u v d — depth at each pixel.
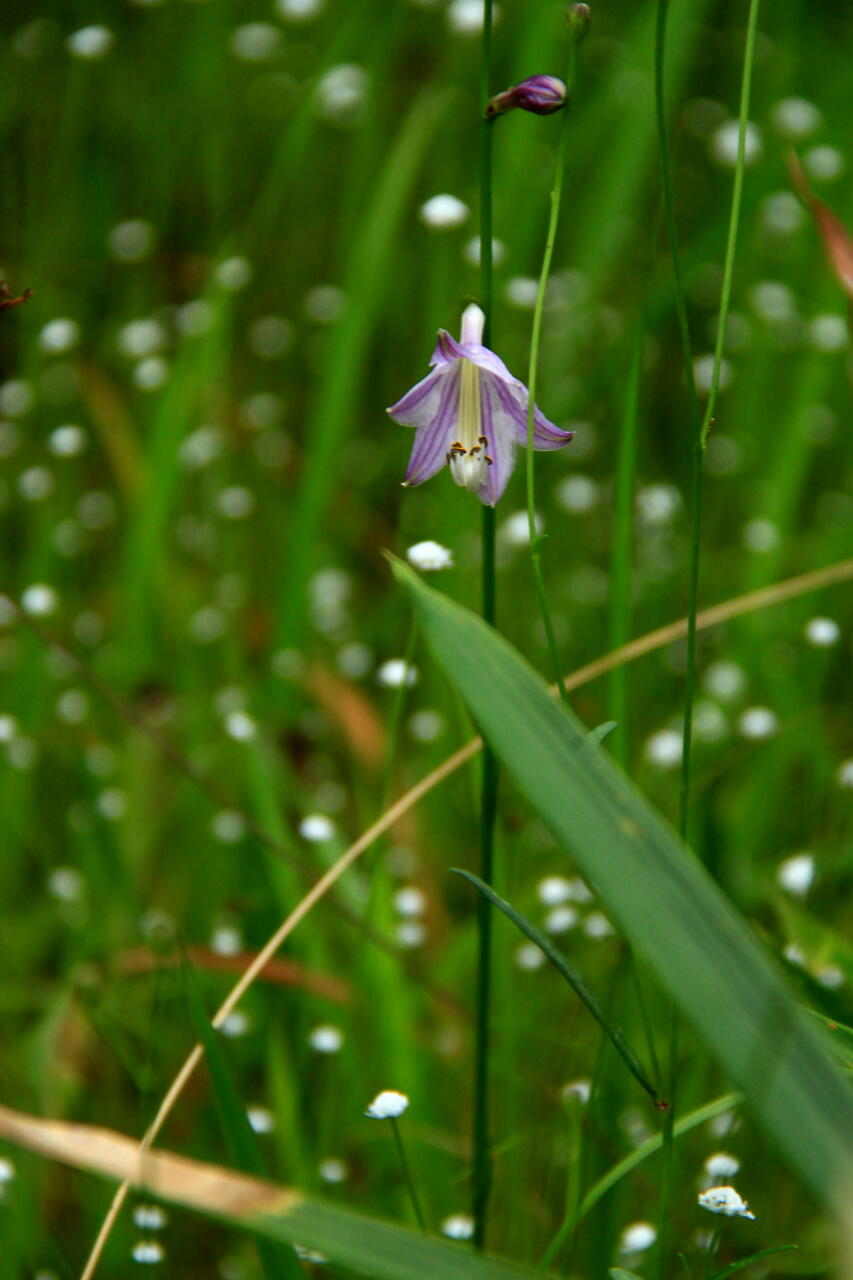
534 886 1.21
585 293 1.48
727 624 1.33
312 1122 1.14
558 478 1.46
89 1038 1.15
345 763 1.32
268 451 1.60
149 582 1.33
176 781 1.27
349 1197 1.12
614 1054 1.09
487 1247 1.09
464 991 1.17
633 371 1.13
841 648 1.32
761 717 1.20
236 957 1.12
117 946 1.21
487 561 1.00
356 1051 1.13
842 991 1.11
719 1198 1.00
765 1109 0.85
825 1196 0.83
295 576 1.30
